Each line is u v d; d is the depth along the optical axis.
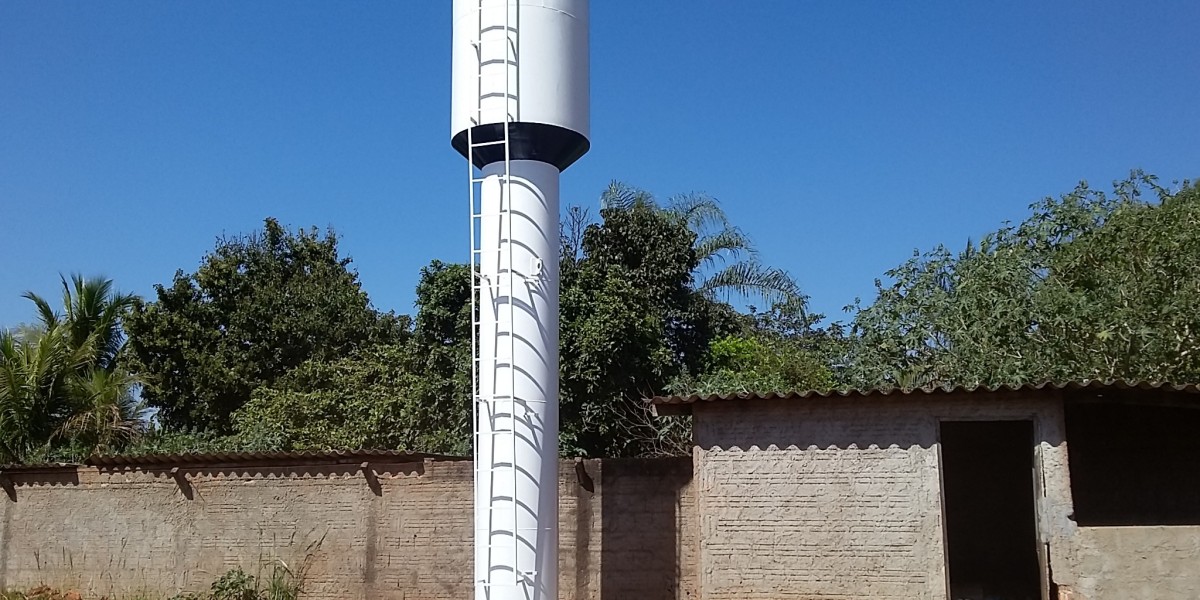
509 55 13.99
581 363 23.19
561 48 14.20
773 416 13.52
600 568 15.63
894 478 13.03
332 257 39.03
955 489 19.38
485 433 13.69
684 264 27.86
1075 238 21.75
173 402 33.62
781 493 13.35
